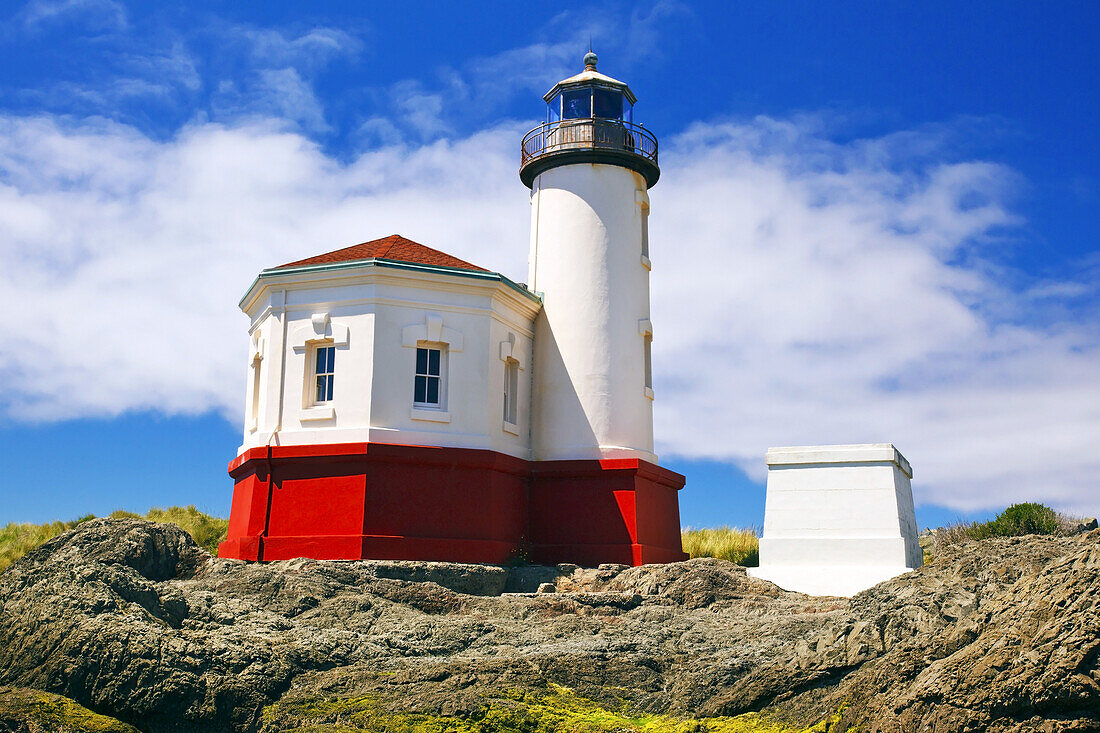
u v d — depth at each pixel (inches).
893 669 491.8
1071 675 418.6
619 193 1025.5
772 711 526.6
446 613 711.1
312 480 844.6
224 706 548.4
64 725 508.7
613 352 983.6
